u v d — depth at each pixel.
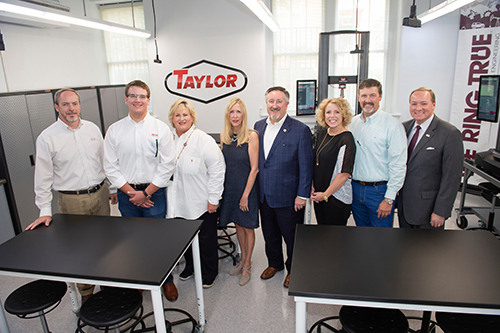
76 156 2.45
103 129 5.22
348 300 1.32
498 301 1.26
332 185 2.24
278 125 2.38
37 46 5.10
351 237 1.81
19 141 3.49
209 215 2.52
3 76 4.61
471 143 4.75
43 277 1.56
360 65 5.18
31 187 3.66
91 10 6.13
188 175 2.36
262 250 3.26
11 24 4.70
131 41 6.29
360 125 2.38
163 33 5.66
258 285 2.70
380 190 2.31
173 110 2.33
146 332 2.23
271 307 2.42
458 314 1.53
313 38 5.51
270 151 2.37
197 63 5.66
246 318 2.32
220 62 5.57
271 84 5.82
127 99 2.27
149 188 2.30
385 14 5.23
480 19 4.45
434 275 1.44
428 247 1.69
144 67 6.38
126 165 2.35
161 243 1.80
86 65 6.04
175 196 2.44
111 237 1.88
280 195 2.41
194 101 5.83
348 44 5.38
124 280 1.47
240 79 5.57
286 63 5.68
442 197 2.15
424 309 1.29
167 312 2.38
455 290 1.33
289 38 5.57
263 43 5.36
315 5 5.38
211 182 2.38
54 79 5.41
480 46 4.50
